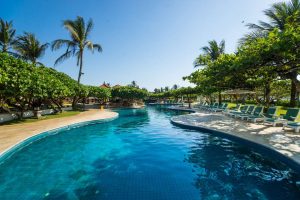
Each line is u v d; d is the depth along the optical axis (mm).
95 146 9344
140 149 8742
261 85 18984
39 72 16453
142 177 5742
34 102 19891
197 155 7660
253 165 6477
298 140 7754
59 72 24188
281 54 7871
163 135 11414
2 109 16734
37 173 6102
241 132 9656
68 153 8242
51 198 4598
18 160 7355
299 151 6289
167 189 4965
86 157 7699
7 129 10938
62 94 18547
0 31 25453
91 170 6344
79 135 11742
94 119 16250
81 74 25828
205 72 13562
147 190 4926
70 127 13180
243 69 9883
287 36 7078
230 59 11000
